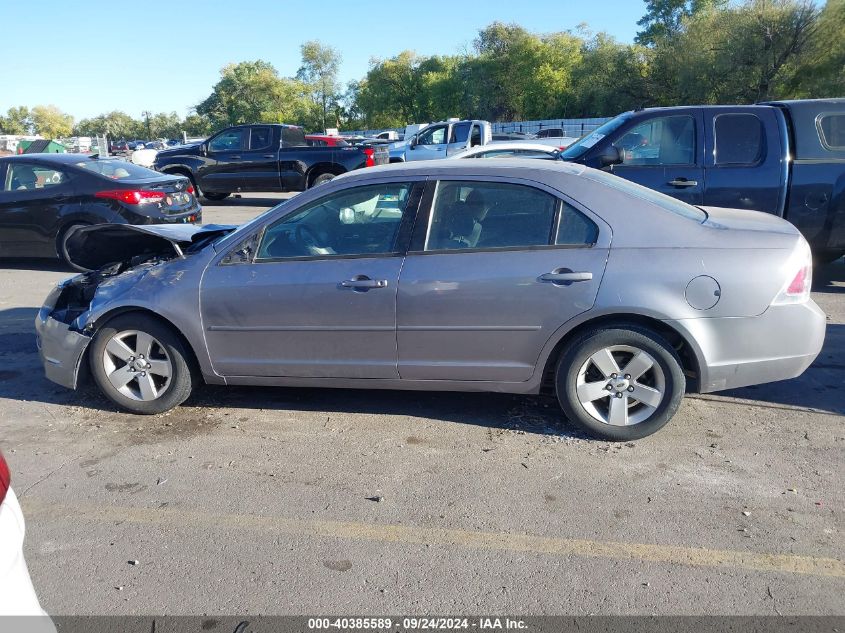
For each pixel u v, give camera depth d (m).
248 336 4.34
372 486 3.70
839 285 7.71
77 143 40.91
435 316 4.04
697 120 7.04
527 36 47.59
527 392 4.15
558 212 3.99
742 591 2.81
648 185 7.06
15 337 6.56
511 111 50.84
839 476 3.67
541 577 2.93
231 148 16.36
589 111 44.31
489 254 4.00
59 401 4.98
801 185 6.80
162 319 4.50
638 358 3.95
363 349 4.21
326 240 4.27
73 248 5.16
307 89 66.75
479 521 3.35
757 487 3.58
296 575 2.99
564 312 3.89
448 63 56.09
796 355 3.91
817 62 29.77
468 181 4.11
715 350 3.87
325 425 4.47
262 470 3.91
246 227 4.41
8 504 1.92
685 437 4.15
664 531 3.22
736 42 31.11
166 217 9.64
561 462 3.89
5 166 9.51
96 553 3.18
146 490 3.72
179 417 4.65
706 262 3.81
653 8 44.69
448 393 4.92
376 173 4.27
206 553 3.16
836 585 2.83
